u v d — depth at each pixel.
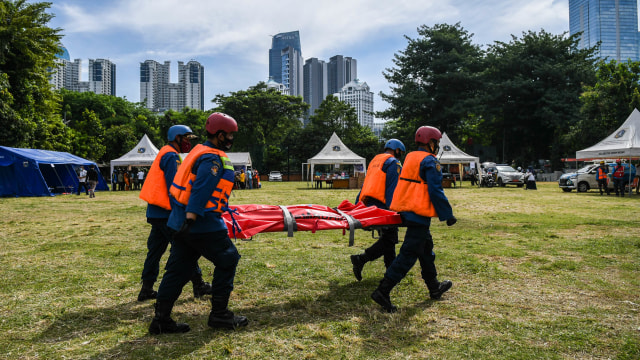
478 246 6.71
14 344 3.05
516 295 4.20
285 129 60.09
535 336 3.19
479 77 45.41
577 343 3.05
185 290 4.48
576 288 4.43
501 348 2.97
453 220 3.71
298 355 2.87
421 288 4.44
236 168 35.34
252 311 3.78
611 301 4.00
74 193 22.98
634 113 18.50
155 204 3.89
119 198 18.89
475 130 53.56
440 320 3.53
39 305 3.92
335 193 22.12
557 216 10.77
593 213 11.44
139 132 58.47
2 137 23.94
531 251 6.30
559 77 40.41
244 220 3.63
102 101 61.12
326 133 56.47
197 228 3.06
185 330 3.29
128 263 5.68
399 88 48.97
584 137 34.66
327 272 5.12
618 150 17.88
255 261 5.70
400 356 2.85
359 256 4.60
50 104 30.56
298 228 3.76
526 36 43.62
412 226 3.77
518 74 42.41
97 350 2.95
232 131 3.25
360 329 3.33
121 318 3.61
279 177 49.66
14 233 8.31
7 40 25.25
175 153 3.99
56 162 20.61
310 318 3.59
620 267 5.29
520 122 44.62
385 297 3.72
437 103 46.91
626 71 32.62
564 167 41.31
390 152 4.70
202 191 2.96
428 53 47.78
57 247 6.80
